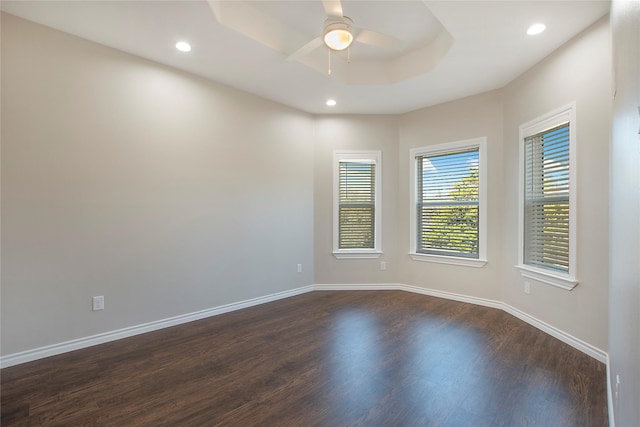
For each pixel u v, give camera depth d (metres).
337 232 4.65
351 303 3.99
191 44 2.78
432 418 1.80
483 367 2.37
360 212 4.71
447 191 4.24
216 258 3.56
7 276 2.34
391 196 4.64
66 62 2.57
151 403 1.94
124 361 2.46
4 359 2.33
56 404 1.92
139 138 2.97
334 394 2.03
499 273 3.74
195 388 2.10
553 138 2.94
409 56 3.46
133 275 2.95
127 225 2.91
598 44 2.41
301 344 2.79
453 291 4.14
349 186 4.69
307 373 2.29
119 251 2.86
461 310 3.69
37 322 2.46
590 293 2.50
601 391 2.04
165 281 3.16
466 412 1.85
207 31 2.58
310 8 2.71
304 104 4.27
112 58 2.81
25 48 2.39
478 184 3.91
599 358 2.43
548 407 1.89
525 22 2.43
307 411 1.86
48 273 2.51
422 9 2.67
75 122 2.62
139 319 2.99
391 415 1.83
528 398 1.98
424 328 3.14
